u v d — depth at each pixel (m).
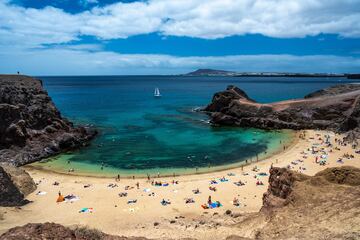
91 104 174.12
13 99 81.19
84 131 90.25
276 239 23.72
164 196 49.97
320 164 65.00
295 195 31.12
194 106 163.62
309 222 25.44
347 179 32.19
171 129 104.50
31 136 77.38
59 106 165.00
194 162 70.06
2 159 67.62
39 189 53.22
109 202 47.69
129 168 66.31
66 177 60.53
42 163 69.88
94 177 60.78
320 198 29.12
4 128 72.62
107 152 77.94
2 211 40.78
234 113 117.62
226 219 38.44
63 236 19.41
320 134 91.81
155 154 76.31
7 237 18.16
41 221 39.81
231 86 138.25
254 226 30.11
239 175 60.16
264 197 38.53
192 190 52.41
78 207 45.62
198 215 42.09
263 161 69.44
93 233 21.55
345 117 97.12
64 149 79.75
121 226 38.81
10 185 46.28
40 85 97.12
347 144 79.69
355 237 20.62
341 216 24.44
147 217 42.03
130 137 92.88
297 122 103.88
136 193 51.47
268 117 110.00
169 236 32.38
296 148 78.50
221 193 51.00
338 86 135.62
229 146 83.12
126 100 195.25
